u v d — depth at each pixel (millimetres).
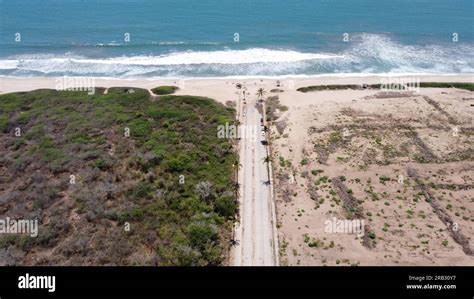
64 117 64375
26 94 73250
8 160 54406
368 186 49875
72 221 43531
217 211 45156
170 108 67188
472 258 40125
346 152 55938
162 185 48750
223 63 86812
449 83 76812
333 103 68812
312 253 40562
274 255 40250
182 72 83750
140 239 41188
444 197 48344
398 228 43781
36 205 45656
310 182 50656
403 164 53562
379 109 66625
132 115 65188
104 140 58000
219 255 39469
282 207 46688
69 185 48969
